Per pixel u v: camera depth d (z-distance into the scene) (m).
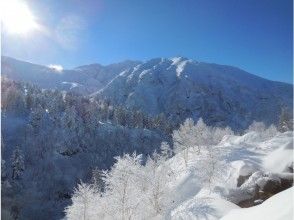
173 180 55.66
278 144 69.88
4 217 78.56
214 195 37.88
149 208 38.59
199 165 54.19
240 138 99.62
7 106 160.38
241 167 51.25
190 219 32.44
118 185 36.22
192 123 90.12
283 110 137.00
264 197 35.78
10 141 138.75
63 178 126.62
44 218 97.25
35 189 105.38
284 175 37.12
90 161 153.12
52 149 145.75
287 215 15.05
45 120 161.75
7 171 105.00
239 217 21.25
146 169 42.38
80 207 37.94
